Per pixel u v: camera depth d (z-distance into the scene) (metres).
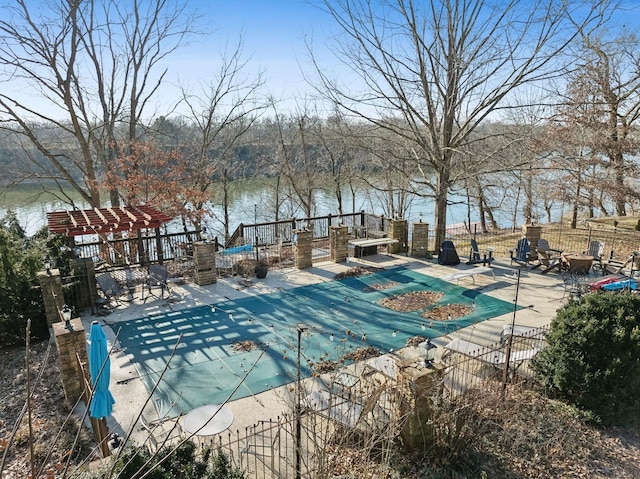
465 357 7.78
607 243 17.39
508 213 29.38
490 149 19.89
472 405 5.86
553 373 6.69
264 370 7.86
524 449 5.72
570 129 19.61
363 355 8.32
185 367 7.98
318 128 25.05
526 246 14.12
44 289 9.26
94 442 5.95
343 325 9.76
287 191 30.33
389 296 11.52
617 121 21.03
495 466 5.46
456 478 5.25
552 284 12.35
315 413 5.18
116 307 10.71
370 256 15.31
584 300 6.70
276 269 13.76
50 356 8.52
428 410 5.64
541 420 6.25
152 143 19.66
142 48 21.66
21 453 5.77
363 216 17.56
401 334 9.31
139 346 8.77
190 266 13.68
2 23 17.17
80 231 11.91
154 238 13.80
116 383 7.48
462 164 18.58
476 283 12.51
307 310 10.59
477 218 32.75
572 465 5.50
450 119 16.38
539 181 21.75
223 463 4.34
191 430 5.39
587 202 21.36
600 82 19.48
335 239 14.30
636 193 19.92
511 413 6.19
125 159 18.91
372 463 5.43
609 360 6.17
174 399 7.03
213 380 7.56
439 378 5.74
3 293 9.00
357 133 19.95
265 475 5.30
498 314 10.33
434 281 12.68
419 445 5.65
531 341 8.32
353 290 11.96
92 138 20.97
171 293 11.66
